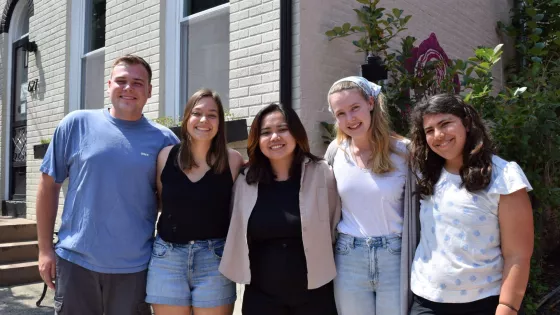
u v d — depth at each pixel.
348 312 2.38
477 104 3.92
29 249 5.94
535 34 5.96
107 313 2.53
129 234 2.53
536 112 4.09
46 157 2.64
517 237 2.00
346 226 2.45
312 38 4.09
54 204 2.64
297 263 2.39
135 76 2.66
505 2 7.66
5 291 5.23
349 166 2.48
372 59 4.36
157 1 5.20
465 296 2.05
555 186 4.45
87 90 6.29
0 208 7.63
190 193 2.50
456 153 2.15
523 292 1.98
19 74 7.69
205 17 4.86
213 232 2.53
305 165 2.50
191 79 4.99
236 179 2.62
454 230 2.09
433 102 2.21
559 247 5.84
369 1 4.53
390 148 2.47
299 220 2.39
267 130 2.50
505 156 3.93
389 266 2.33
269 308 2.40
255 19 4.19
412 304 2.29
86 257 2.48
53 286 2.60
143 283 2.56
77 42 6.42
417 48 5.32
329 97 2.54
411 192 2.37
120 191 2.52
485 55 4.03
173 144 2.79
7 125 7.74
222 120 2.59
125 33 5.54
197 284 2.49
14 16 7.75
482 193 2.07
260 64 4.13
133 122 2.69
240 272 2.46
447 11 6.12
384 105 2.52
